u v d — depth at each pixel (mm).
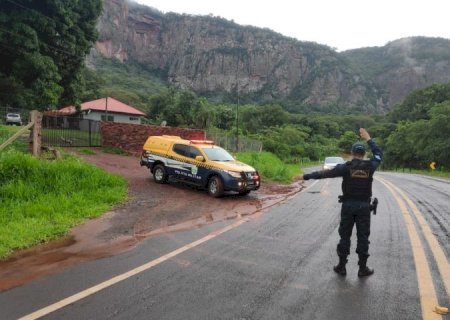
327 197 13945
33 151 13609
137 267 5734
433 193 16281
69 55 39875
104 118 50094
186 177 13656
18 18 35562
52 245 6844
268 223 9062
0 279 5219
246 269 5723
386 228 8633
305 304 4527
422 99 106500
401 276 5512
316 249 6875
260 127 89312
